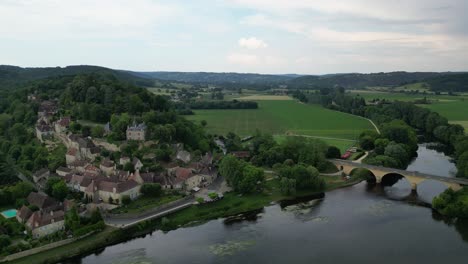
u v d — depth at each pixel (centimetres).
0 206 19575
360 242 17038
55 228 17112
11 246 15275
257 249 16438
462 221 19250
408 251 16188
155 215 19175
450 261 15350
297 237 17575
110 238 17050
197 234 18000
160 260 15525
